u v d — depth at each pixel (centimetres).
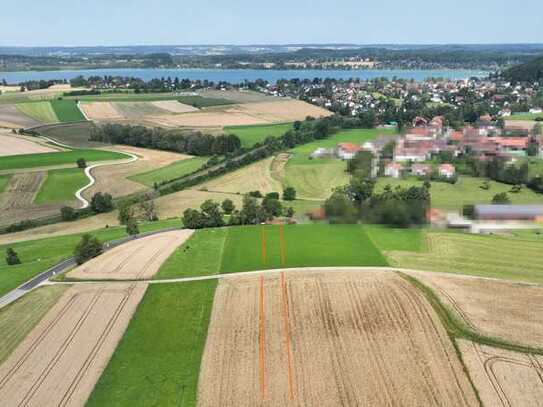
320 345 5412
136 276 7306
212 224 9712
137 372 5072
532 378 4825
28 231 10212
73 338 5728
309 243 8475
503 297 6431
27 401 4709
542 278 7019
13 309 6438
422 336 5544
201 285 6944
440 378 4841
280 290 6719
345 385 4759
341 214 9562
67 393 4803
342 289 6700
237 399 4619
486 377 4847
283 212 10350
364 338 5528
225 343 5516
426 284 6806
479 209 9881
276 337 5597
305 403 4538
